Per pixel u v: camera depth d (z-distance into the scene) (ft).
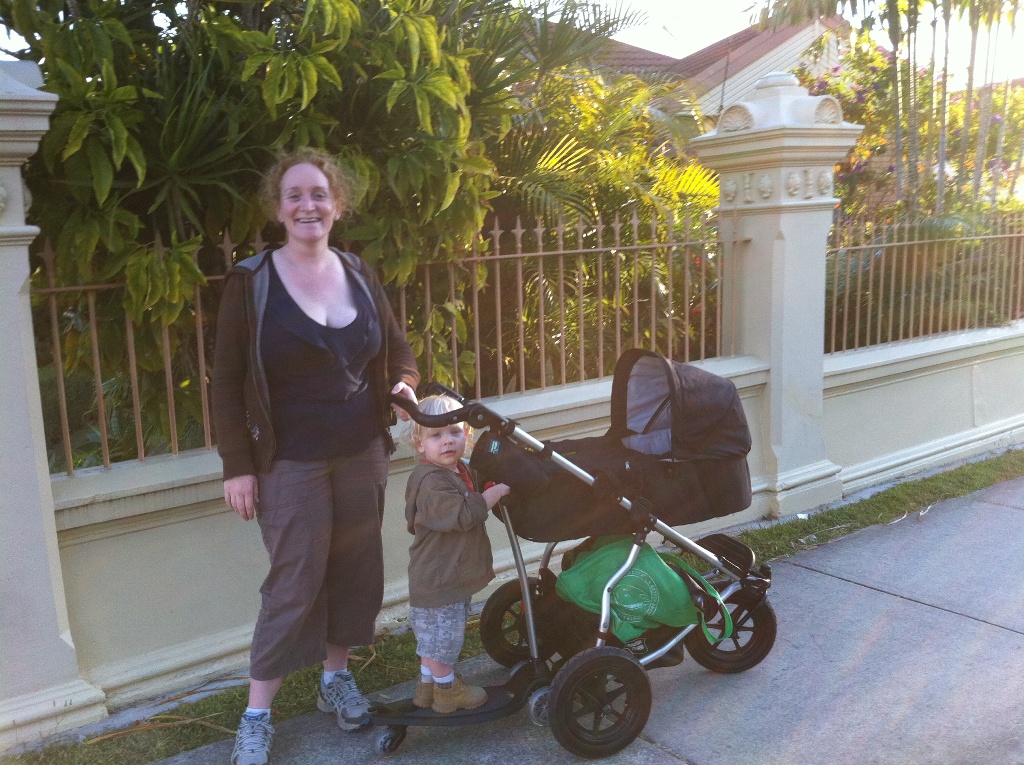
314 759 9.71
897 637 12.25
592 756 9.45
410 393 9.75
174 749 9.91
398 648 12.08
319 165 9.24
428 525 9.27
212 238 11.72
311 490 9.27
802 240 16.44
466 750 9.84
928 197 25.62
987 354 21.31
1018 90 29.84
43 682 10.06
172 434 11.18
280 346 8.92
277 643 9.39
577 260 15.74
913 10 24.48
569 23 16.05
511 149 16.60
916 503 17.74
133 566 10.82
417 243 12.07
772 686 11.05
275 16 12.46
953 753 9.52
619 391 10.64
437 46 10.87
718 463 10.21
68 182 9.88
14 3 10.39
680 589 9.87
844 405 18.38
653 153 22.36
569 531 9.80
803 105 15.88
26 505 9.68
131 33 11.29
